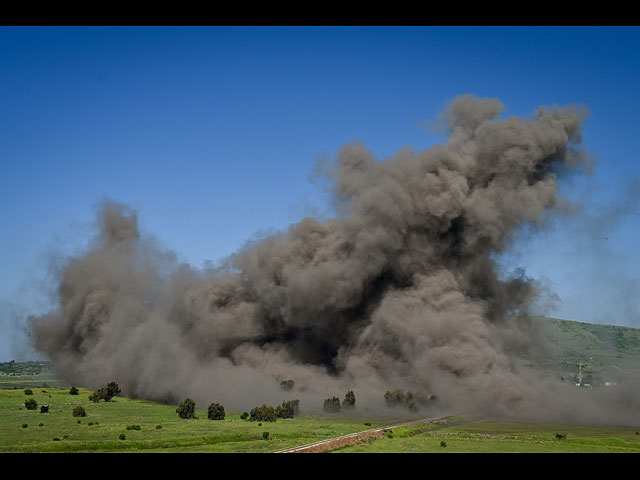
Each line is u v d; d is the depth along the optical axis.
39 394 138.50
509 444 82.81
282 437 84.62
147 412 111.69
